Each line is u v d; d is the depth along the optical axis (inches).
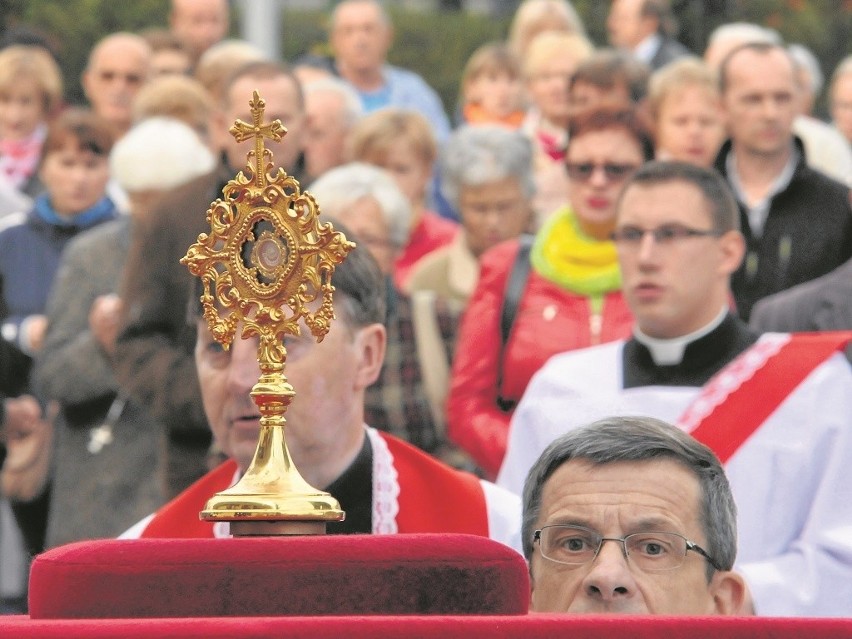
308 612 285.4
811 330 708.7
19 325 915.4
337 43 1272.1
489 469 689.6
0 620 291.6
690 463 397.1
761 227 852.0
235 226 342.6
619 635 272.8
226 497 327.0
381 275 449.4
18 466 884.0
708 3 1429.6
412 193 925.8
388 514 462.9
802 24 1649.9
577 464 396.8
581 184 729.6
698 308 601.9
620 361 613.9
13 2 1528.1
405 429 700.7
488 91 1162.6
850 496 569.6
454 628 266.7
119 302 750.5
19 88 1066.1
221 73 1128.8
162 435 751.1
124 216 860.0
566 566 392.8
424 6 1854.1
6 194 995.9
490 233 852.0
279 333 339.6
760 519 568.1
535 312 715.4
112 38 1176.8
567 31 1277.1
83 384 819.4
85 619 283.7
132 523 818.8
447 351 718.5
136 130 868.0
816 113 1605.6
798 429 577.6
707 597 398.9
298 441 439.2
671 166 612.7
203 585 285.9
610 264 717.3
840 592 549.3
